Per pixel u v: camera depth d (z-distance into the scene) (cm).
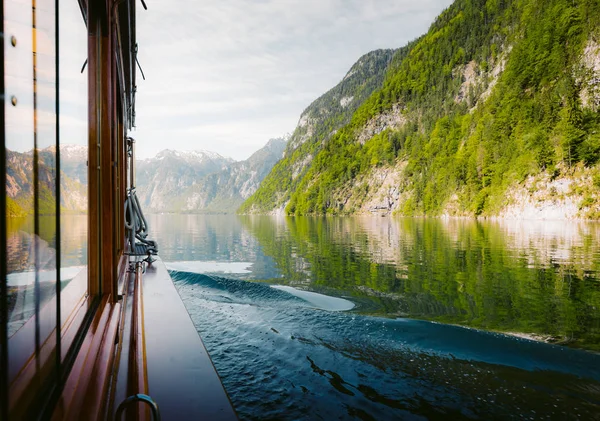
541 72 10594
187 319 346
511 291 1245
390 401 416
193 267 1844
